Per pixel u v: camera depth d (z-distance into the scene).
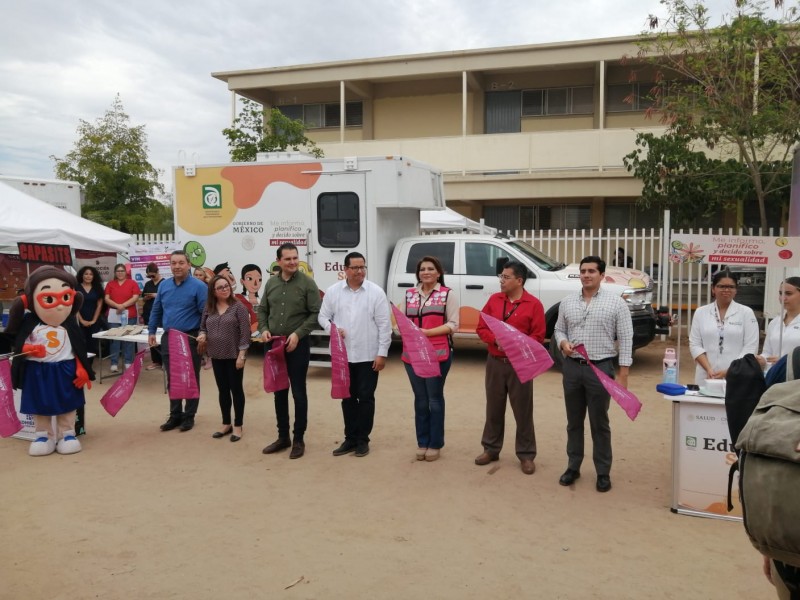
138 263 10.40
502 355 5.41
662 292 11.65
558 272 9.39
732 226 16.41
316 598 3.55
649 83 17.77
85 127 21.70
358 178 9.38
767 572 2.37
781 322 5.01
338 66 18.56
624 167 16.16
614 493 5.00
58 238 8.84
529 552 4.06
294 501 4.91
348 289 5.80
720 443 4.48
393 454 5.96
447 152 17.53
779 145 13.74
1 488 5.22
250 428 6.86
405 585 3.68
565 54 16.84
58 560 4.01
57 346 5.99
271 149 17.19
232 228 10.02
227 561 3.98
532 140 16.92
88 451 6.16
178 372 6.58
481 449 6.09
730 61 12.28
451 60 17.69
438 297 5.66
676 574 3.78
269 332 5.94
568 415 5.15
